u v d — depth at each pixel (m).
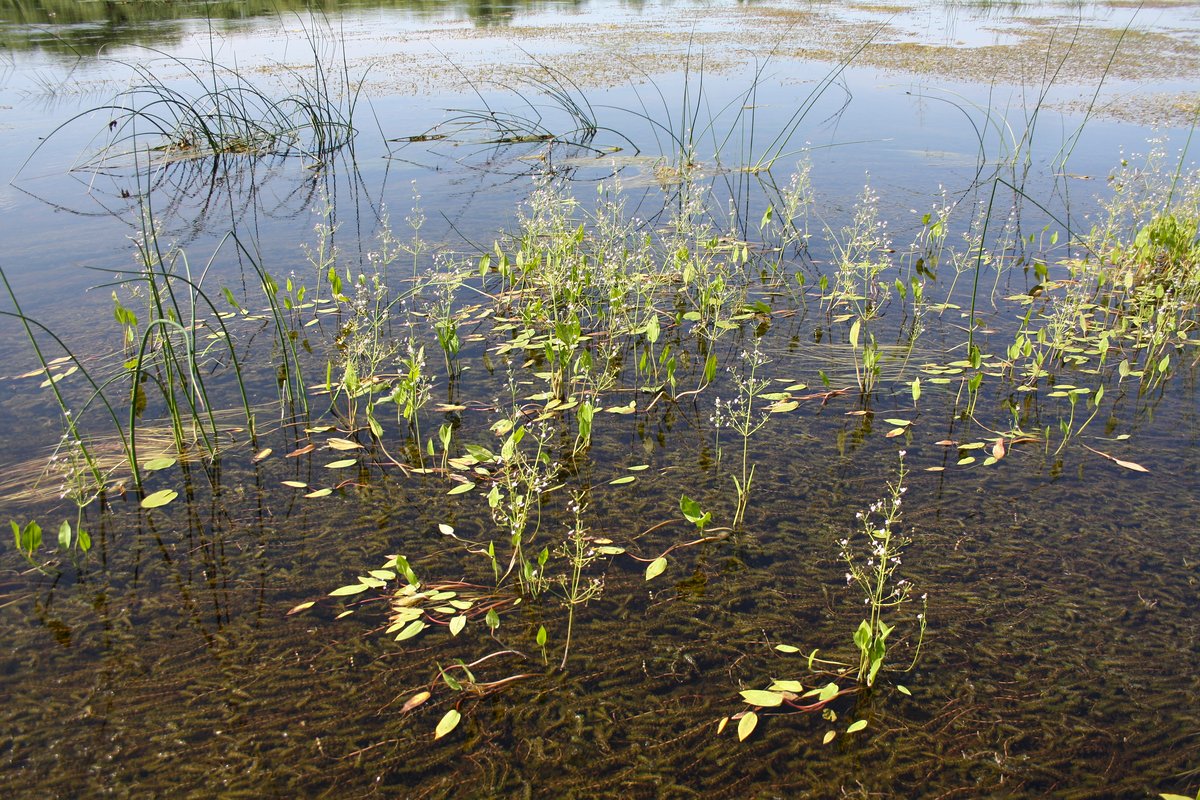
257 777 2.41
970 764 2.45
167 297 5.68
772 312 5.60
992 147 8.84
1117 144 8.61
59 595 3.11
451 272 5.90
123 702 2.65
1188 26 14.88
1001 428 4.18
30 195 8.00
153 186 8.43
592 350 5.12
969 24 15.88
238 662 2.80
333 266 6.27
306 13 18.48
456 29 16.69
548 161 9.26
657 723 2.59
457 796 2.36
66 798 2.35
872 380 4.52
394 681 2.73
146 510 3.59
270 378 4.72
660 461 3.96
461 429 4.25
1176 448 3.95
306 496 3.71
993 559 3.26
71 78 12.06
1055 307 5.25
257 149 9.81
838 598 3.09
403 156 9.48
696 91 11.66
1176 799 2.31
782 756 2.48
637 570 3.25
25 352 4.89
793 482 3.77
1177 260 5.65
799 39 14.80
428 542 3.41
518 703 2.66
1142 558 3.24
